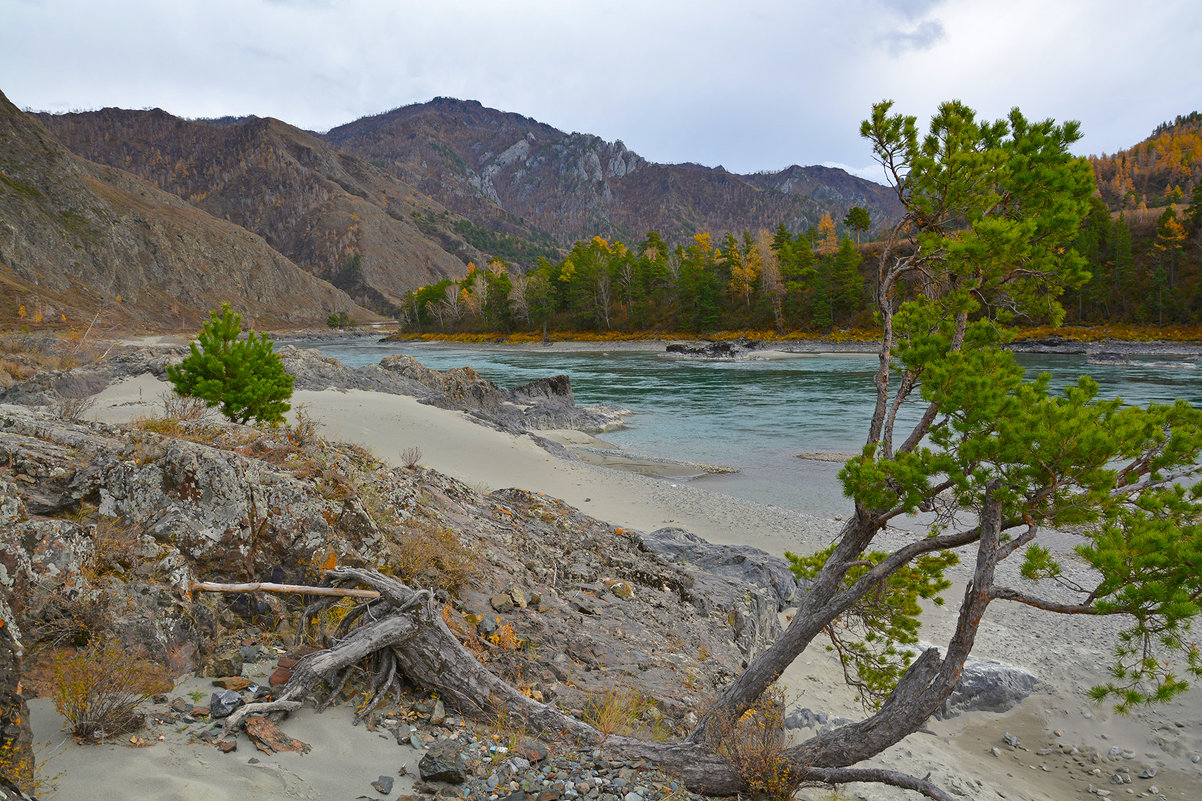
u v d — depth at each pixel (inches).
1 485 195.3
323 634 242.1
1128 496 205.6
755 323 4854.8
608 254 6284.5
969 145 285.7
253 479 268.8
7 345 1523.1
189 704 194.2
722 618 429.1
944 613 525.3
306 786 173.0
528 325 5629.9
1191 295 3779.5
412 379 1467.8
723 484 965.2
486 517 472.7
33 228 7583.7
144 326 6835.6
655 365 3181.6
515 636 296.0
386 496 367.6
